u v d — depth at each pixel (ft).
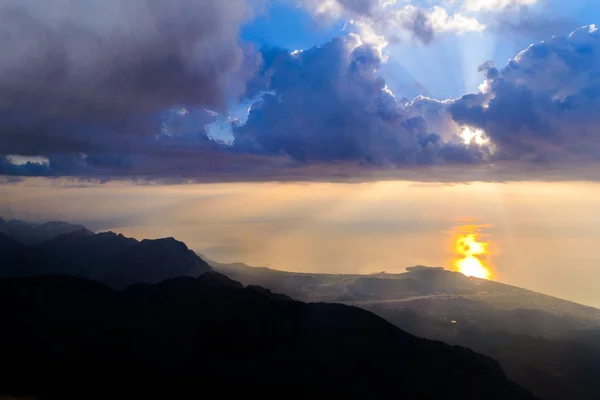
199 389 202.28
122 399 189.47
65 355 206.80
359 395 215.72
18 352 203.72
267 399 203.82
